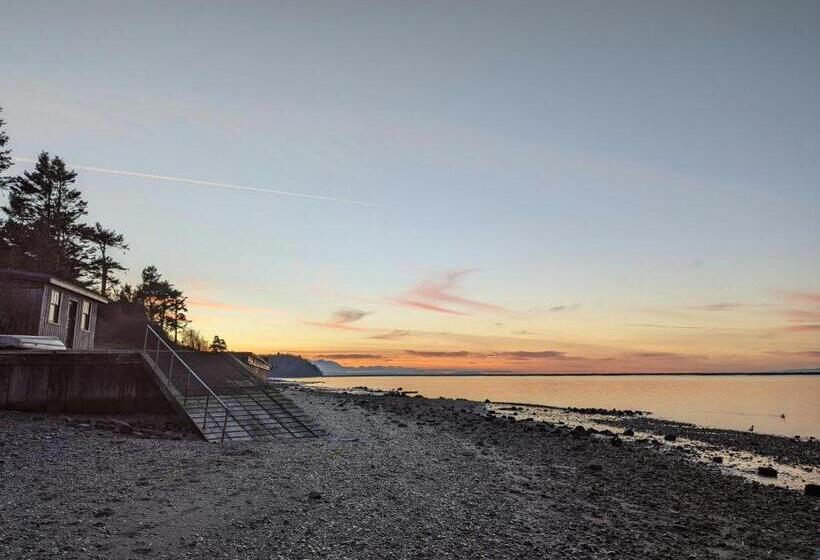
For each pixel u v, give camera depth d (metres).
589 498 13.07
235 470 11.98
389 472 13.31
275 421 19.25
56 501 8.89
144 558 7.00
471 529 9.42
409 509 10.19
